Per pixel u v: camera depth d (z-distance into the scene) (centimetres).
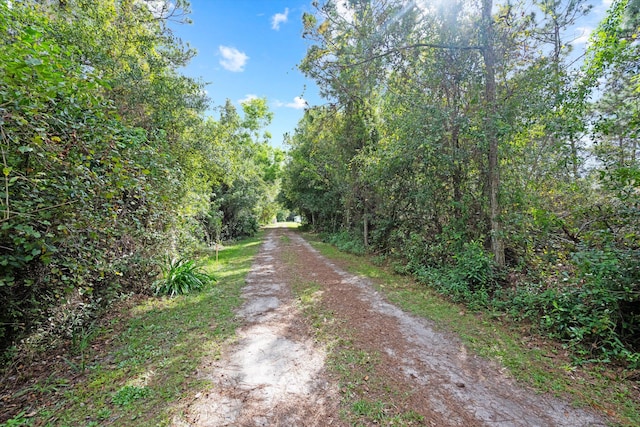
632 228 419
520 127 596
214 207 1502
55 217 288
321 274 852
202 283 716
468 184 720
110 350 388
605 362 331
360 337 423
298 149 1986
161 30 823
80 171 293
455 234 694
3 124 234
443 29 659
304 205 2161
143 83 712
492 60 623
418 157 760
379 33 729
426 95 748
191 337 424
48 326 383
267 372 330
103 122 355
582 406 268
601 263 374
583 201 526
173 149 857
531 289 507
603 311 370
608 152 498
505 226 611
